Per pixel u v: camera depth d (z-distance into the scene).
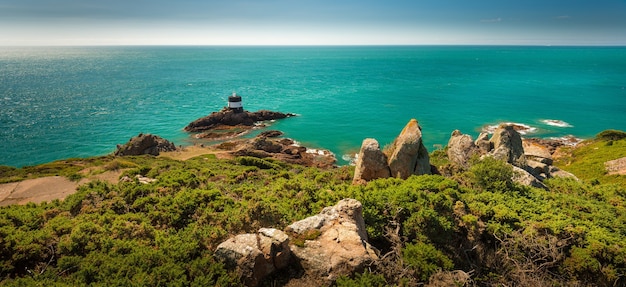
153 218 18.97
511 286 13.87
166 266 12.39
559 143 68.00
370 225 16.03
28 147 69.56
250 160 50.38
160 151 64.88
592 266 14.20
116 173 41.34
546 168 32.53
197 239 14.92
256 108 105.25
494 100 111.56
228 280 11.84
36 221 18.08
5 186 36.62
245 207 19.56
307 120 91.00
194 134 81.00
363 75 191.62
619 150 54.03
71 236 14.66
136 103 111.88
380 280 11.70
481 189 23.47
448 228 15.62
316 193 21.42
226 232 15.87
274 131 79.06
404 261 13.35
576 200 22.11
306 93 131.12
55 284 11.36
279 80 171.75
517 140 33.88
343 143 72.56
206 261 12.70
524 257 15.04
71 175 39.56
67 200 23.70
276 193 23.48
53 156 65.75
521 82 152.62
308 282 12.23
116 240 14.88
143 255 13.21
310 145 71.75
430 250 13.82
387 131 80.06
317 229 14.09
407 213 16.91
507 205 19.78
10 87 139.75
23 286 11.32
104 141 74.50
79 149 69.62
